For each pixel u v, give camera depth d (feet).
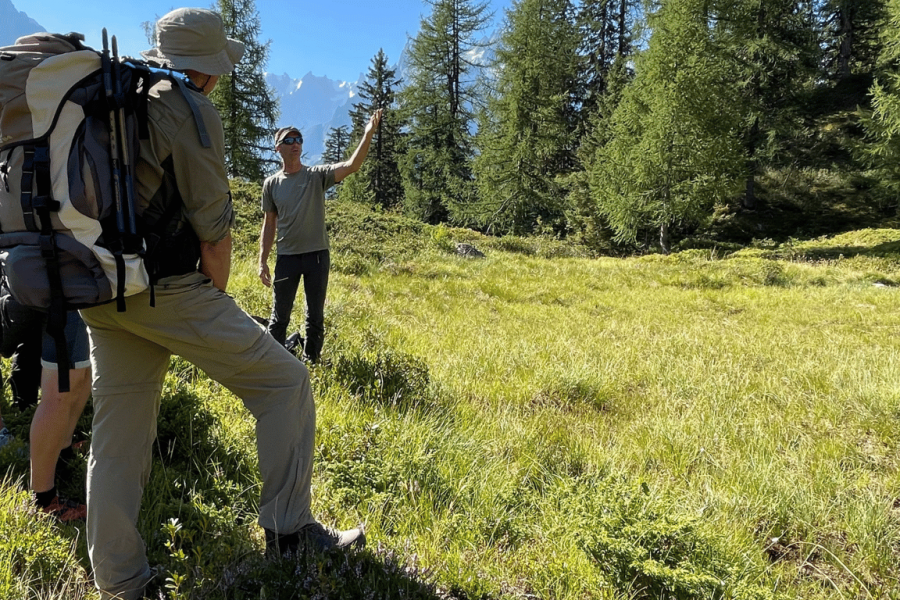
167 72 5.93
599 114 129.90
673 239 104.17
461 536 8.75
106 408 6.39
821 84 145.07
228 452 9.96
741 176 86.33
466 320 30.07
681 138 84.48
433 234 69.82
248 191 64.69
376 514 8.90
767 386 18.99
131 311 6.06
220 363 6.55
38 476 7.64
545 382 18.44
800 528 10.64
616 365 21.35
